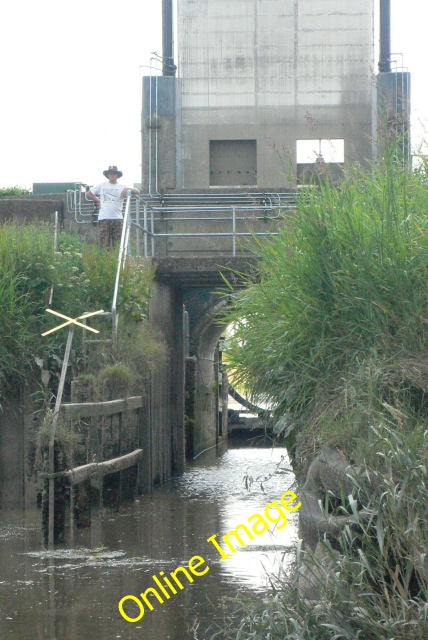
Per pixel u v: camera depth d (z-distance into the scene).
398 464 5.96
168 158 27.45
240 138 27.91
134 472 14.52
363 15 27.66
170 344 18.56
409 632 5.37
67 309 14.02
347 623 5.60
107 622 7.82
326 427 7.29
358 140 27.52
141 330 14.55
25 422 13.67
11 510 13.52
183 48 28.00
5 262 13.90
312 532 6.91
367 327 7.75
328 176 9.23
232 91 27.94
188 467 21.00
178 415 19.52
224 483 17.39
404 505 5.93
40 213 21.27
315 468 7.14
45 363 13.15
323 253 8.04
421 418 6.96
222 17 27.97
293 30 27.83
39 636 7.45
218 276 17.19
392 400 7.20
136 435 14.79
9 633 7.53
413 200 8.45
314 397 8.00
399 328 7.61
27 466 13.70
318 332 7.99
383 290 7.71
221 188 22.52
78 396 12.55
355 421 7.01
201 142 27.97
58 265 14.16
